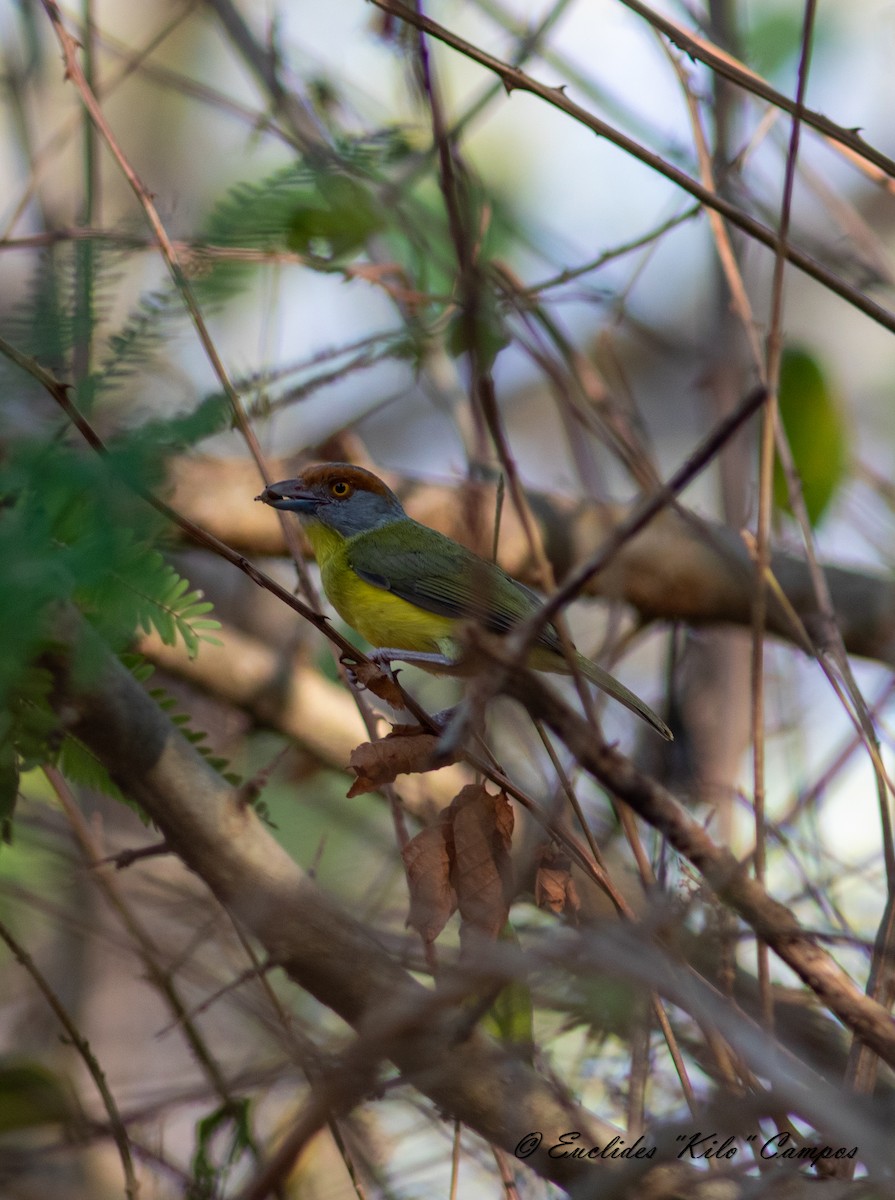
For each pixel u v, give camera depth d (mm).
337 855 10984
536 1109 6094
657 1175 5734
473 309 7535
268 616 13023
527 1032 6328
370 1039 4992
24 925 9781
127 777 6137
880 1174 4953
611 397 10648
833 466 10844
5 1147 7277
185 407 4613
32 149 10266
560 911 6273
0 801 6109
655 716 9188
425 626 9930
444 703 12453
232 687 11266
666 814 5094
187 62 16016
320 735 11461
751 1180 5621
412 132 9711
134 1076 9320
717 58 7602
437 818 6301
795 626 7812
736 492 10414
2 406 4582
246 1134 6949
